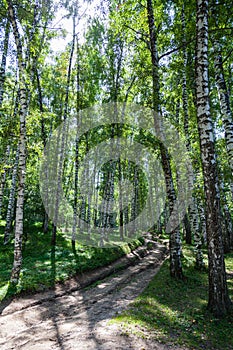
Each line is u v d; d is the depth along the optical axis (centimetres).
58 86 1823
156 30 1127
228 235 1870
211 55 851
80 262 1116
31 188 1777
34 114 920
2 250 1236
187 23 1004
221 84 854
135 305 621
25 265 1009
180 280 868
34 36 1042
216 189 598
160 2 1095
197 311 586
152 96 930
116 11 1122
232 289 785
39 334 495
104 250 1422
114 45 1742
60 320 577
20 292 747
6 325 552
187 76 1101
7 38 1180
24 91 882
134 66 1122
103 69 1775
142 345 418
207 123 615
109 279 980
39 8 1099
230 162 819
